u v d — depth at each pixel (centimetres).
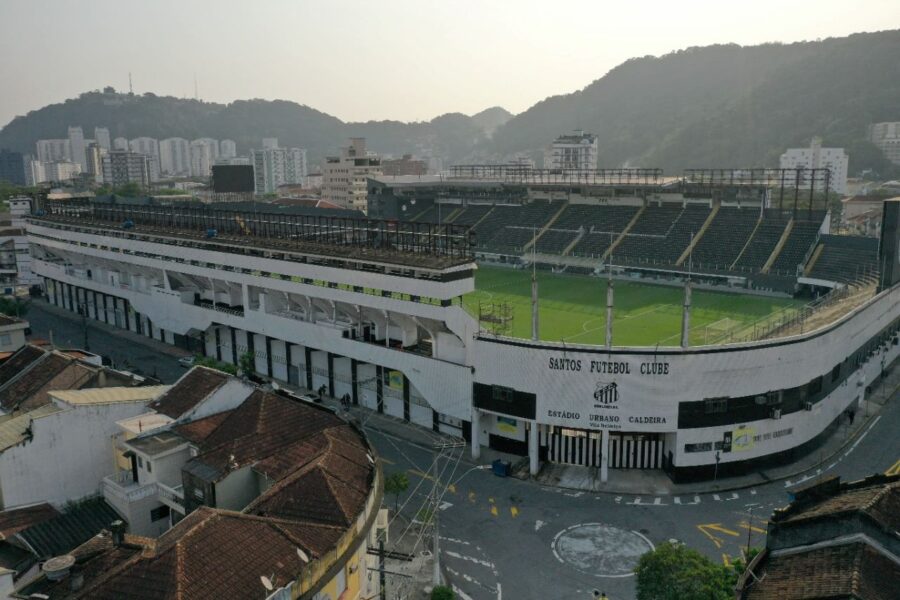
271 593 3356
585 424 6331
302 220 9869
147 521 5078
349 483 4450
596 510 5903
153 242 10706
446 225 7331
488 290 14075
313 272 8125
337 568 3784
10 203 16225
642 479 6391
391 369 7856
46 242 13412
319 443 4938
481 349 6662
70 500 5384
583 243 16325
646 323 11219
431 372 7138
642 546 5362
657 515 5797
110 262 11788
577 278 15225
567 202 18012
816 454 6800
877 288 9150
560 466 6675
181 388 5897
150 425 5450
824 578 3247
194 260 9925
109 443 5553
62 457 5328
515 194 18912
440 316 6869
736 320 11256
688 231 15375
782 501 5969
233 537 3625
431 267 6856
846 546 3400
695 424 6206
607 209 17162
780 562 3528
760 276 13488
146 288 11356
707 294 13462
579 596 4803
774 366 6303
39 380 6681
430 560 5256
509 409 6588
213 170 17962
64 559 3850
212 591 3294
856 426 7481
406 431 7581
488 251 17275
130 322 12044
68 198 15612
